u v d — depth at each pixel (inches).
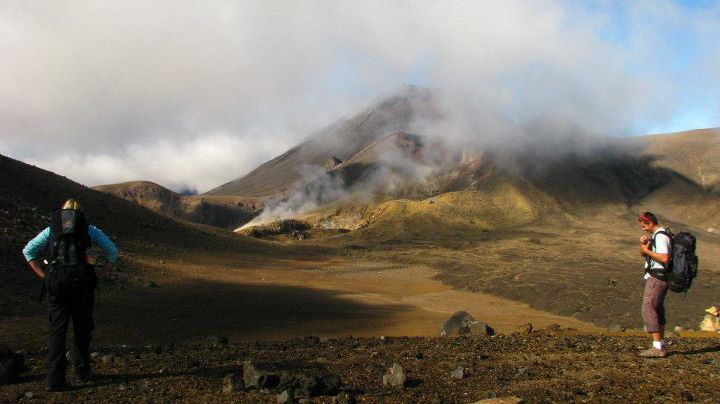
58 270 263.1
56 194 1708.9
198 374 295.1
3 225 1041.5
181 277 1219.2
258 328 761.6
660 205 6156.5
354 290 1572.3
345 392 250.2
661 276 309.7
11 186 1528.1
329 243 4013.3
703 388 239.3
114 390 259.3
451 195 5728.3
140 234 1780.3
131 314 750.5
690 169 6988.2
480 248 3595.0
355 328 840.9
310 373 269.0
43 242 271.4
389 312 1113.4
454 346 391.5
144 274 1126.4
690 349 342.3
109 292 870.4
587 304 1483.8
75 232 268.2
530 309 1482.5
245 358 354.6
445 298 1584.6
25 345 494.9
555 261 2837.1
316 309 1045.2
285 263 2192.4
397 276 2190.0
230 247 2271.2
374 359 342.3
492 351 364.2
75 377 279.4
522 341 413.4
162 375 295.1
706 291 1563.7
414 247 3747.5
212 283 1229.1
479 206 5511.8
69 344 469.4
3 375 284.8
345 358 349.4
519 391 243.1
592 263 2721.5
